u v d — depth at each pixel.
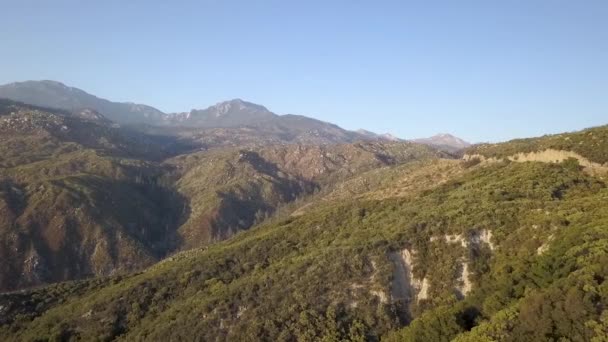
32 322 47.38
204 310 40.09
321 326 35.50
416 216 44.53
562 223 34.25
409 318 36.12
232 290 41.62
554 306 24.17
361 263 39.19
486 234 38.19
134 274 58.38
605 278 24.62
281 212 166.62
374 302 36.69
